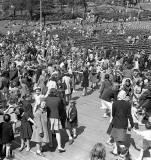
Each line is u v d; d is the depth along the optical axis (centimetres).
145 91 1588
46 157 1291
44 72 1897
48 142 1297
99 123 1641
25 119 1314
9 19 8894
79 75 2417
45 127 1280
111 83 1681
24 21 8544
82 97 2120
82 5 9406
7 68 2241
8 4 9538
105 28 6450
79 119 1694
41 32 5594
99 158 823
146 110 1554
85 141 1426
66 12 9100
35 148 1364
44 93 1748
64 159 1279
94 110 1847
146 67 3014
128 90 1670
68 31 6069
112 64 2617
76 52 3441
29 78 2075
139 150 1309
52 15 8812
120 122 1216
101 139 1444
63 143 1406
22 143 1341
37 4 8844
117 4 9612
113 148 1312
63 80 1812
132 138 1418
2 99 1655
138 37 4981
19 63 2409
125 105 1213
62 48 4100
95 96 2145
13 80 1853
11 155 1284
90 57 2966
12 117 1438
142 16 7969
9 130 1255
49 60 2672
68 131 1395
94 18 7894
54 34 5781
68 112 1406
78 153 1324
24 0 8938
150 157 1193
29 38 5269
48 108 1295
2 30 7712
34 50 3434
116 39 5231
